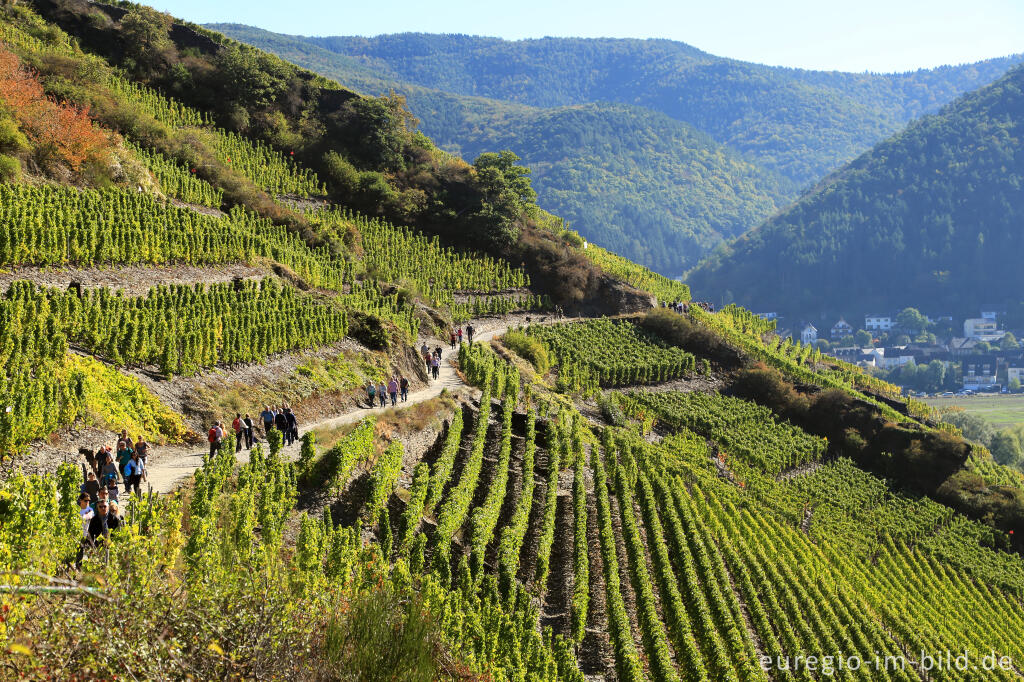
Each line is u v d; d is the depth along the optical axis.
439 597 19.14
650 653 26.52
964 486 66.50
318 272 53.84
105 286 35.28
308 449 27.36
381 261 69.75
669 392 71.56
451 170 91.81
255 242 50.62
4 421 21.44
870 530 56.56
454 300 72.75
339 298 49.50
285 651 11.38
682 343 79.19
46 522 14.86
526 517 32.75
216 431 26.73
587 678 25.09
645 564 32.34
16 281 29.30
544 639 24.34
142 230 41.59
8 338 25.83
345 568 19.80
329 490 27.20
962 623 44.22
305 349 40.94
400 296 60.66
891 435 70.31
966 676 36.59
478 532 28.27
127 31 82.31
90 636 9.37
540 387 59.06
